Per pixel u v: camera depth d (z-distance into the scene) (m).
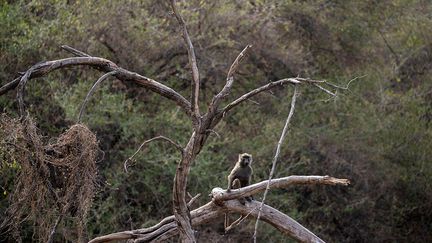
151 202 20.17
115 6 21.61
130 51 22.06
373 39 27.44
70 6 21.11
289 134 22.62
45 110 19.14
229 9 23.59
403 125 25.39
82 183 10.51
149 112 21.77
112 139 20.05
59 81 19.62
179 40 22.73
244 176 13.94
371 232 24.92
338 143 24.14
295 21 26.58
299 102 23.86
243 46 24.23
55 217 11.34
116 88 21.34
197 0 23.53
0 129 10.48
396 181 25.23
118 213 18.78
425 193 25.64
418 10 28.25
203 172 19.59
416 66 28.67
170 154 19.86
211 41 23.56
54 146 10.52
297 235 12.20
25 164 10.47
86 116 18.98
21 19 19.42
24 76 10.57
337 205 24.48
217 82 23.69
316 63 26.58
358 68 26.84
